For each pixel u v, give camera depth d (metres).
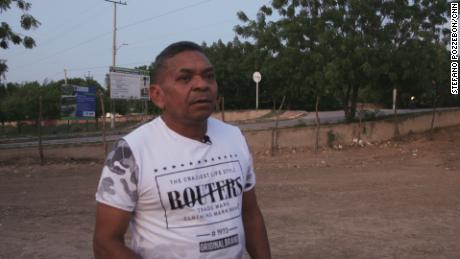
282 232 6.96
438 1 19.61
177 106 1.82
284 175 12.66
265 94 47.97
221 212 1.83
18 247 6.24
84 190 10.73
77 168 14.45
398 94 23.33
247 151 2.04
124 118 44.06
